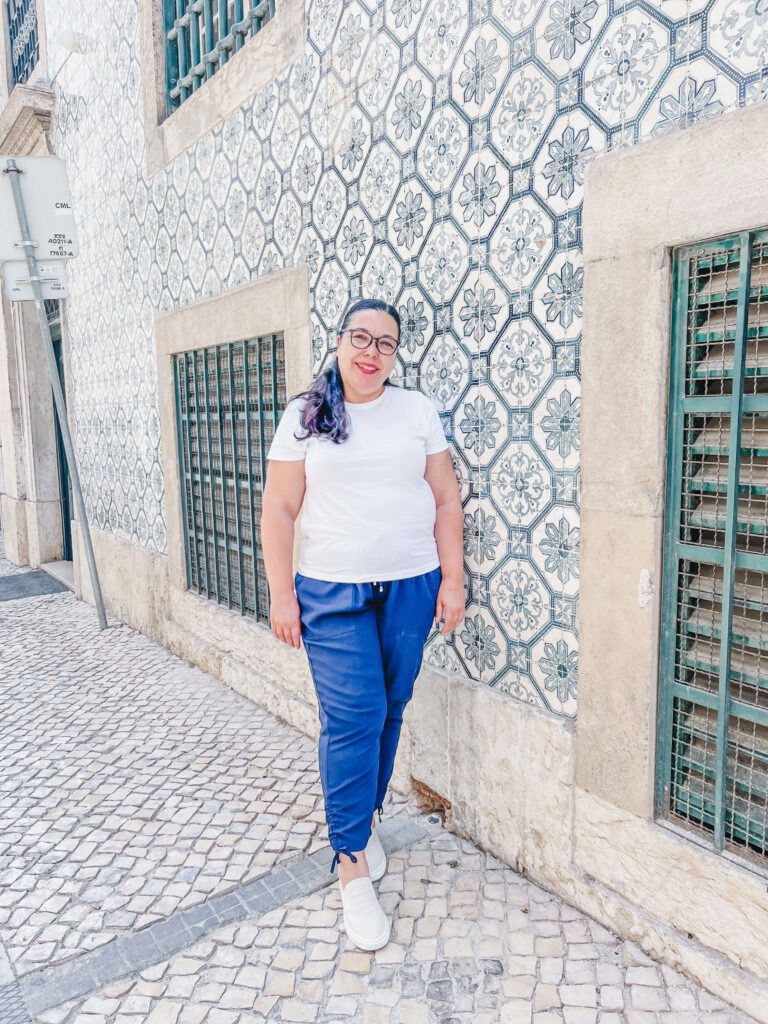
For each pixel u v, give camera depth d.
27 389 7.32
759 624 1.69
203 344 3.86
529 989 1.83
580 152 1.87
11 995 1.88
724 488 1.71
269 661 3.62
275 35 3.07
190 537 4.39
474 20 2.13
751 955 1.72
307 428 1.99
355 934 1.98
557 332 1.99
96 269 5.27
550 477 2.06
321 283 2.95
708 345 1.72
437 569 2.16
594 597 1.96
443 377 2.39
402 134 2.45
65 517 7.56
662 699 1.88
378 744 2.04
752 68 1.51
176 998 1.85
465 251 2.25
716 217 1.59
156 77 4.16
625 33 1.74
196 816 2.69
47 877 2.36
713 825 1.83
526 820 2.24
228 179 3.54
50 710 3.76
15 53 7.08
